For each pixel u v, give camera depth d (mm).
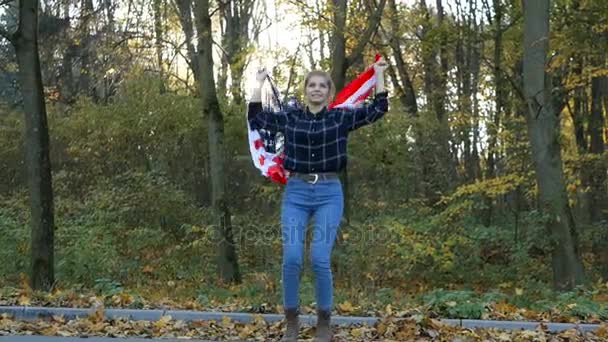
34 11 10023
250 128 5418
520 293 9445
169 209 17844
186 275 14547
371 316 7262
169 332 6625
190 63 21250
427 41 16734
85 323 6797
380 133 17828
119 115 19469
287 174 5387
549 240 13148
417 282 14375
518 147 17859
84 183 19719
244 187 18594
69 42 24656
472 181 20672
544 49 12828
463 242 15086
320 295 5246
